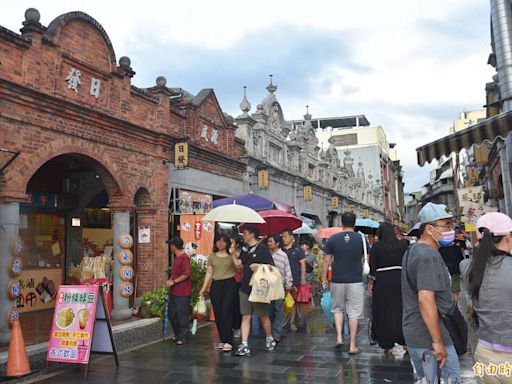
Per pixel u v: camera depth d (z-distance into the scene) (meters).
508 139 13.37
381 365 6.22
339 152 51.94
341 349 7.23
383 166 54.84
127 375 6.01
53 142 8.60
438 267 3.32
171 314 7.94
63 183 12.62
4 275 7.50
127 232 10.48
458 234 9.48
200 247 12.27
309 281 11.63
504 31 8.98
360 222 10.51
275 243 8.40
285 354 6.98
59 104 8.62
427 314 3.24
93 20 9.66
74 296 6.46
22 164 7.96
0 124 7.61
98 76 9.84
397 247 6.27
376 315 6.35
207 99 14.29
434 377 3.36
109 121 9.88
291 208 14.68
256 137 17.41
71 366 6.47
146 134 11.14
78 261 12.93
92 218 13.48
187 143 11.86
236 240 7.55
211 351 7.28
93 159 9.58
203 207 13.71
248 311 7.07
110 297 10.61
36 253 11.79
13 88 7.73
